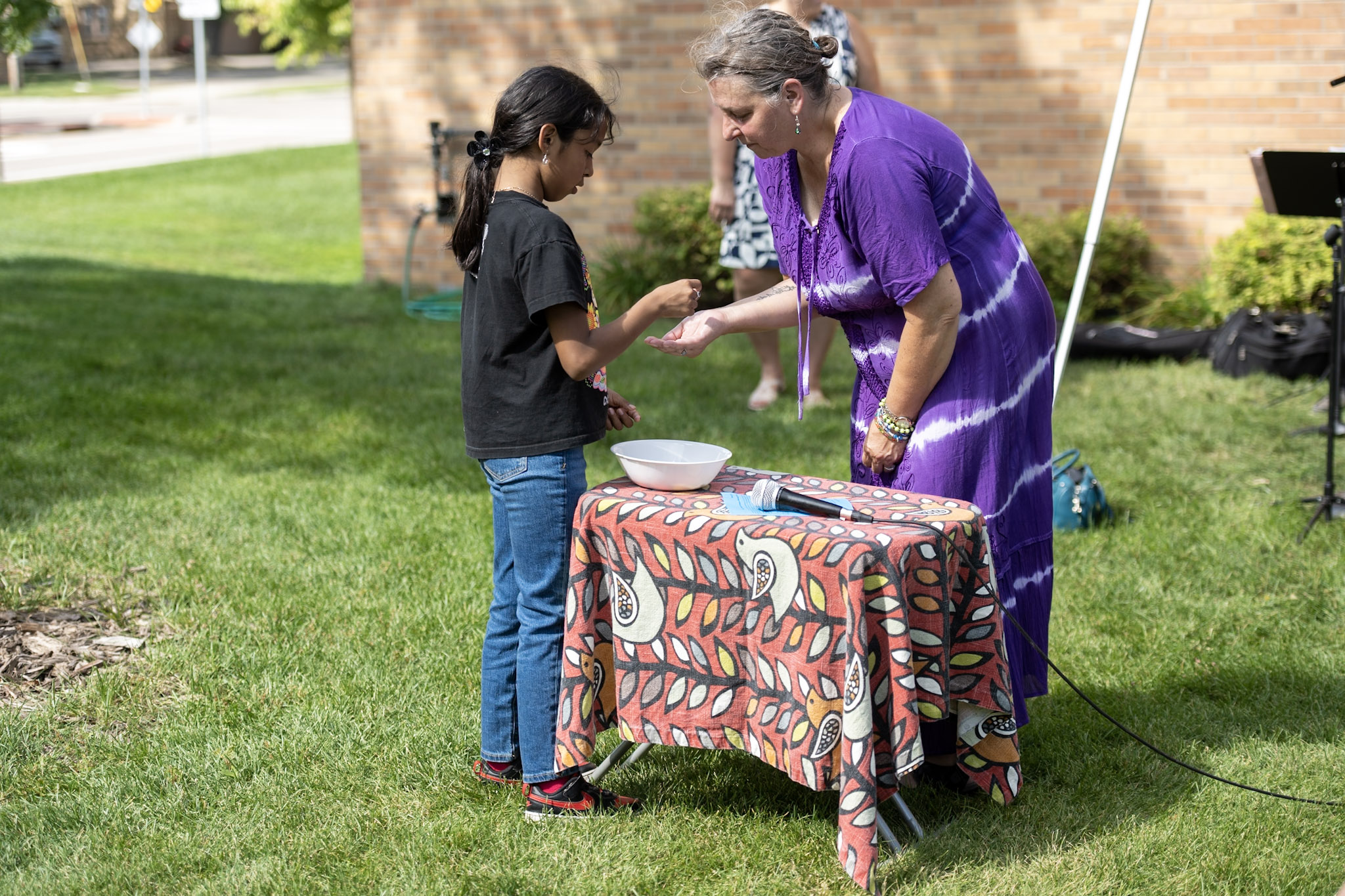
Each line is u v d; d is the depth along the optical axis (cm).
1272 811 286
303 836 276
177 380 706
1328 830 279
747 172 629
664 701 270
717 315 296
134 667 361
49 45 4175
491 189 269
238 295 998
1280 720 332
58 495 504
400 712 334
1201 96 826
